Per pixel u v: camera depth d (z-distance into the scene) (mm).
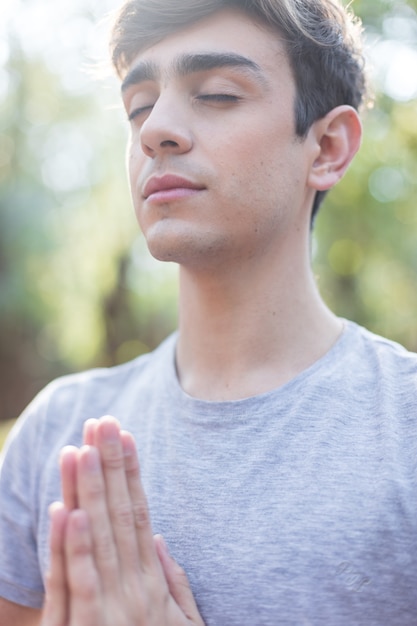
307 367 1072
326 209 4637
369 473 940
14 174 7355
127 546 879
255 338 1074
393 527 908
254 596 920
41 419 1235
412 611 904
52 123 7062
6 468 1234
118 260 7438
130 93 1085
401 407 987
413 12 3641
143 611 867
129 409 1160
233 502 972
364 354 1086
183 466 1028
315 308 1111
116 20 1104
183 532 985
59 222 7211
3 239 7191
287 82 1044
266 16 1025
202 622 927
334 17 1141
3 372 8422
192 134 1004
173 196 994
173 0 1016
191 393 1105
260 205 1010
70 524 843
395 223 4672
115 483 880
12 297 7449
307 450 978
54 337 8398
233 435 1022
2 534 1192
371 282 4887
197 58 999
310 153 1090
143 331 8289
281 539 929
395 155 4312
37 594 1182
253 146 1002
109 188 6930
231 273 1054
